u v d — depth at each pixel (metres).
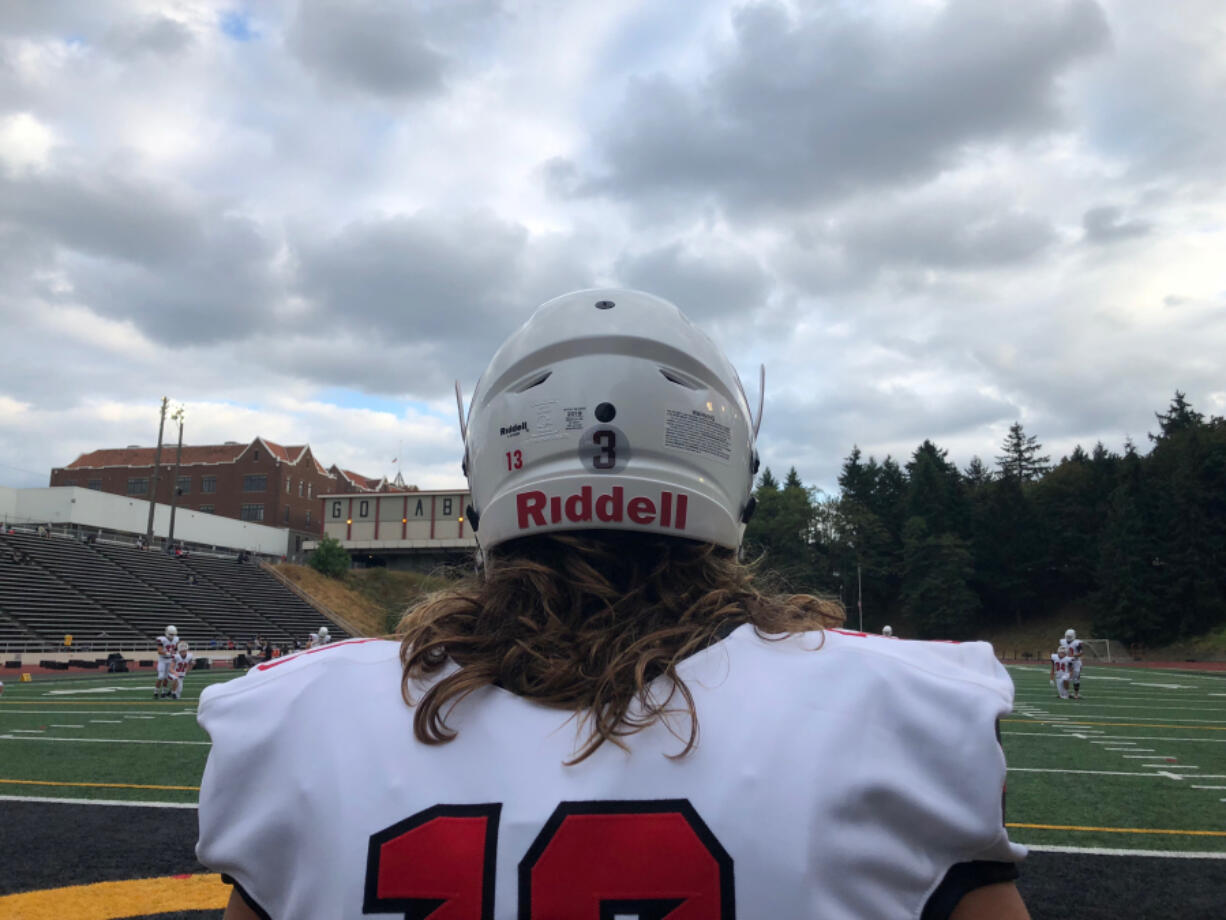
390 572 49.69
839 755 0.80
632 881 0.76
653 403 1.07
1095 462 61.53
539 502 1.05
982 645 0.96
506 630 0.96
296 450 66.75
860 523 61.72
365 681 0.94
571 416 1.06
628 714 0.86
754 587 1.12
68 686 19.70
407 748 0.86
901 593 58.94
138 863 4.96
